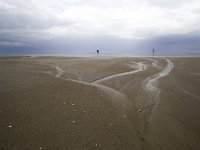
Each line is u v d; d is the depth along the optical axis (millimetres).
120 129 9031
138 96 14164
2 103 10695
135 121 10156
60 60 39781
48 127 8477
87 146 7574
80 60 38594
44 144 7402
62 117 9422
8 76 18312
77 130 8484
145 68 26922
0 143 7234
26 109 10047
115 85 17125
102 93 13461
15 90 13148
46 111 9938
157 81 18422
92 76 21078
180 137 8883
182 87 16328
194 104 12523
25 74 19656
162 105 12406
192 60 34844
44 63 33344
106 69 25438
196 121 10312
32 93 12555
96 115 9977
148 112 11414
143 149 7953
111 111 10656
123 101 12781
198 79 19016
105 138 8203
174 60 35875
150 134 9078
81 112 10125
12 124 8508
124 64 30781
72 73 22734
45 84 14758
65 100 11523
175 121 10289
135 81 18531
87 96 12445
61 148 7289
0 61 36875
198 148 8156
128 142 8211
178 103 12711
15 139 7531
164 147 8172
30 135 7840
